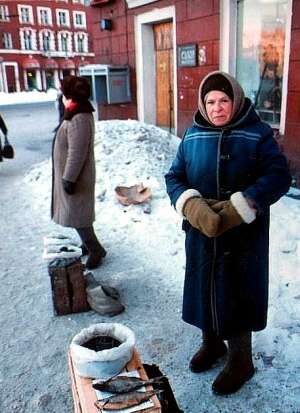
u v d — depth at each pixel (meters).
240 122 1.81
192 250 2.01
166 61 8.33
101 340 1.77
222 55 6.36
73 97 3.03
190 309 2.07
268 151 1.78
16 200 5.57
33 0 40.81
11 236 4.36
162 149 6.42
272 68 5.77
